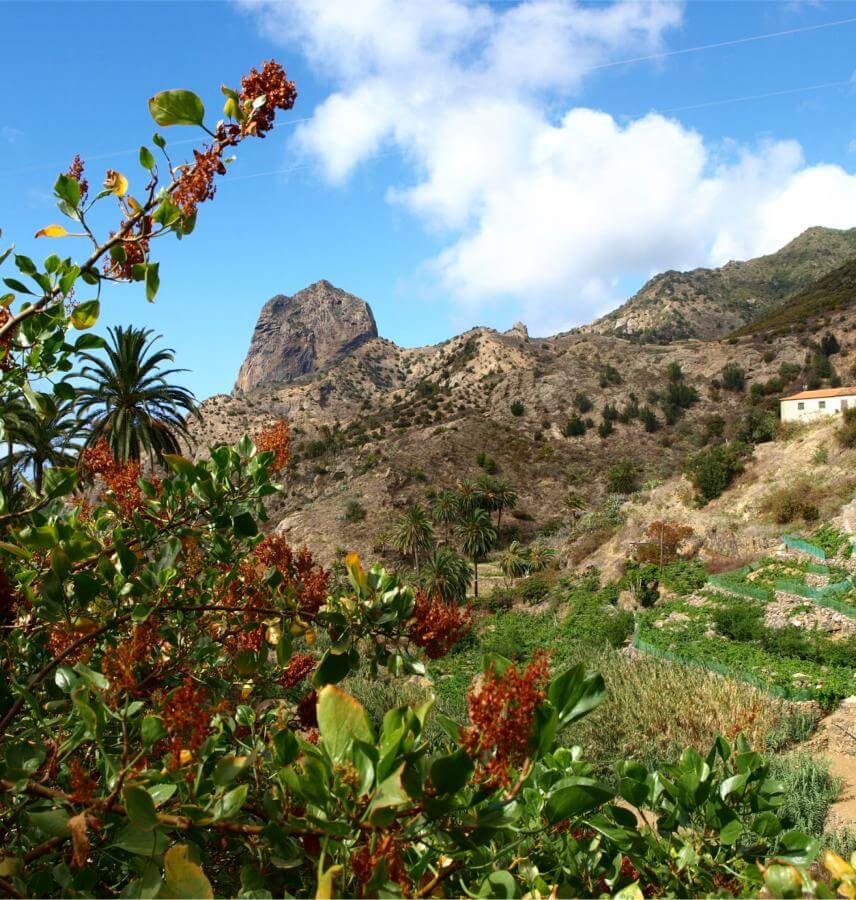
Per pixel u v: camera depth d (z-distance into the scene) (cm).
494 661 170
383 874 158
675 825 238
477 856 191
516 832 211
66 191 236
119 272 241
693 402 10694
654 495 5225
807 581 2816
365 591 267
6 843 219
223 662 314
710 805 231
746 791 234
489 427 11150
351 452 11231
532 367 13400
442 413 12481
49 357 260
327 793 167
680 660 2112
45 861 215
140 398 2597
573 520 7925
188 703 179
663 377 11606
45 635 286
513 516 8800
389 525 8269
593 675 173
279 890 216
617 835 219
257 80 231
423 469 9644
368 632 266
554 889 194
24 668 282
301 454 11788
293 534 8188
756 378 10481
